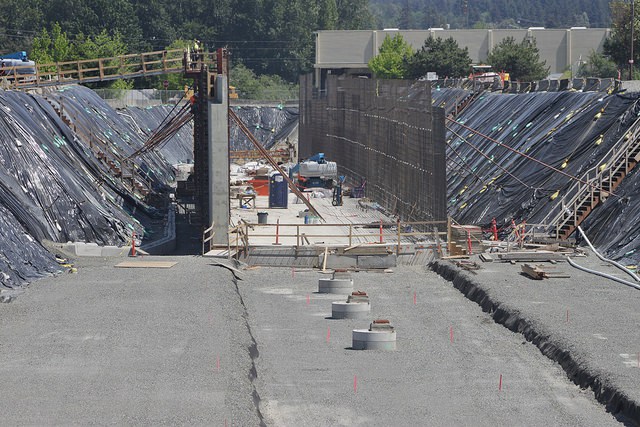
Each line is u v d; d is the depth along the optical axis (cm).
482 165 9294
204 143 8394
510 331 4834
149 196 9525
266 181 10631
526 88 11256
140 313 4925
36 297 5300
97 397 3550
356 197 10569
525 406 3700
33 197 7019
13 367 3941
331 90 12850
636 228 6372
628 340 4325
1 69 9962
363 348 4528
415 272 6662
